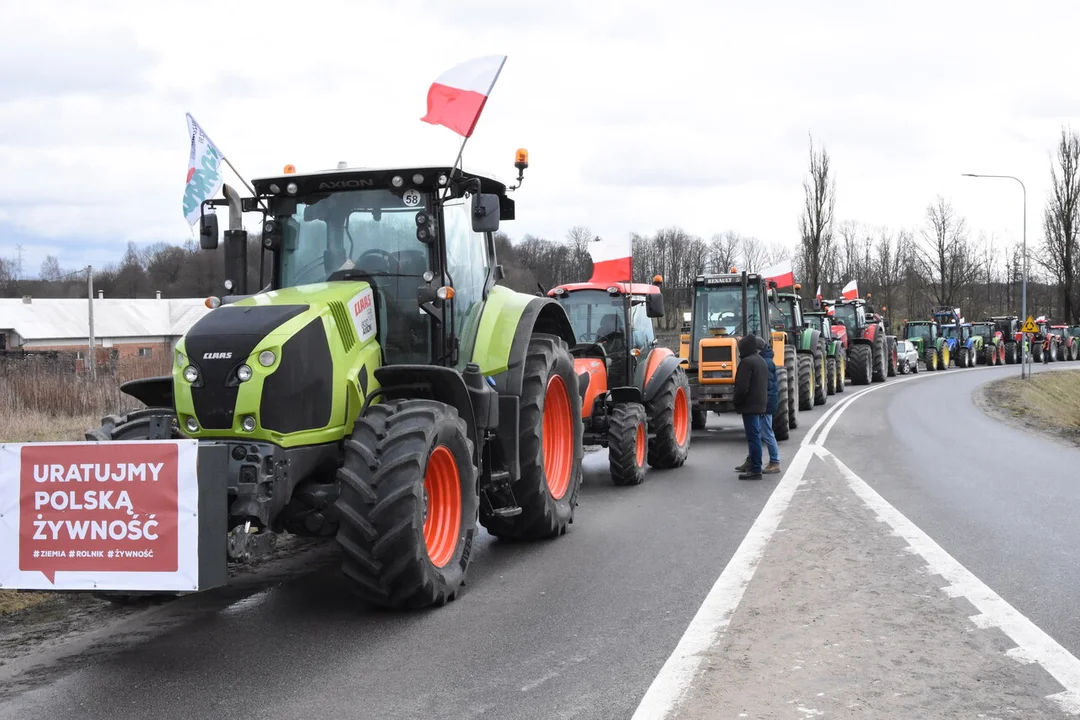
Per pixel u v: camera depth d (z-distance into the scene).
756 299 16.53
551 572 6.76
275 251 6.70
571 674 4.60
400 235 6.57
